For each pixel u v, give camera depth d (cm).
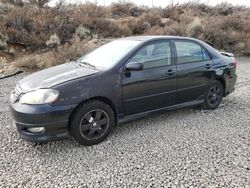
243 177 336
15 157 384
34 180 330
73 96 392
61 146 418
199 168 355
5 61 994
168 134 460
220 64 572
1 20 1205
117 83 430
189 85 525
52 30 1241
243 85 793
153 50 477
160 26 1691
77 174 343
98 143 427
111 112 434
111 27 1474
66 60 979
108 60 458
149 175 340
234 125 500
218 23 1605
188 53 526
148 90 466
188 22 1695
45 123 377
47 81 405
